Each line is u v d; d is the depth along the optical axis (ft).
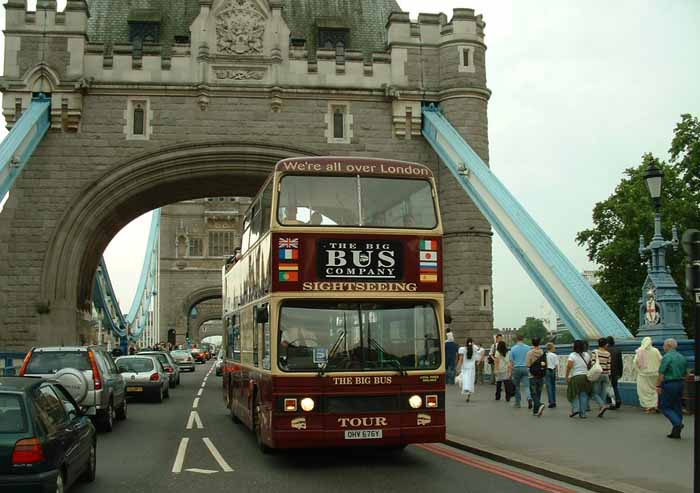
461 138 107.86
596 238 149.59
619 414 60.29
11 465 26.58
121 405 64.49
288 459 43.62
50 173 110.63
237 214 291.58
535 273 84.02
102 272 192.24
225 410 75.15
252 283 49.70
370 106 115.44
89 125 111.45
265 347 42.45
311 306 40.29
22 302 108.27
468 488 34.73
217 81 112.68
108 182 110.73
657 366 60.39
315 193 41.27
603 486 33.24
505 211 91.66
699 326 29.78
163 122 112.27
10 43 110.32
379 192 41.65
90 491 34.45
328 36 129.29
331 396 39.45
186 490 34.68
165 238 290.35
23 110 109.91
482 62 116.47
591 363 58.39
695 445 29.19
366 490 34.40
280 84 113.39
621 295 140.36
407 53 115.75
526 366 66.28
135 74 111.75
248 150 112.47
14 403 27.96
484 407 68.18
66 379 51.01
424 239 41.52
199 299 291.17
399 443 39.73
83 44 110.93
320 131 114.11
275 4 114.32
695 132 136.05
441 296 41.19
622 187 147.23
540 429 52.37
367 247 40.91
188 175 113.19
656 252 66.03
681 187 135.23
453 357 98.07
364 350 40.06
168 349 205.77
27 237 109.40
